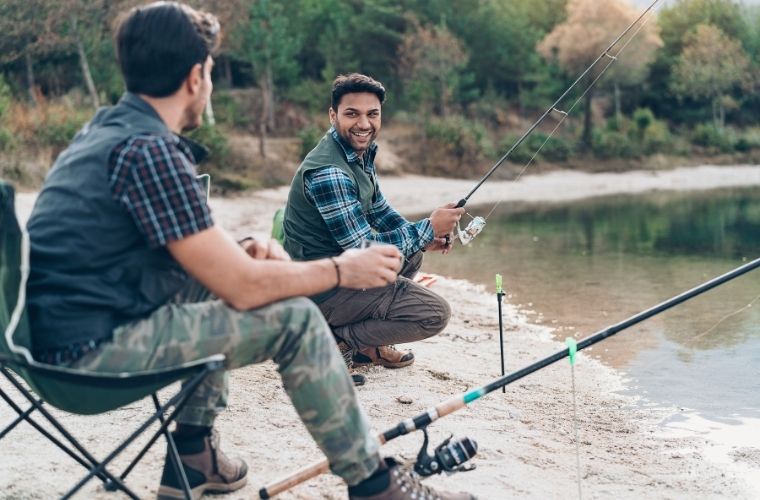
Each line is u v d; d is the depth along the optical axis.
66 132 19.06
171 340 2.08
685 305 7.46
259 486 2.72
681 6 41.81
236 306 2.10
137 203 2.00
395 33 31.77
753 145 37.19
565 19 40.78
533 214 18.20
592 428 4.05
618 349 5.85
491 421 3.88
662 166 34.00
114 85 22.84
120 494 2.64
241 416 3.48
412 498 2.24
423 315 4.09
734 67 39.56
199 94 2.22
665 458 3.68
